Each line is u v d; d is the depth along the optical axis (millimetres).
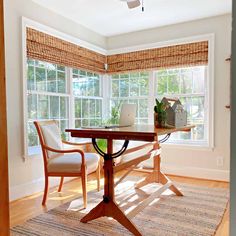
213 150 3424
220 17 3322
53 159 2535
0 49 1001
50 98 3307
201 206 2441
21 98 2754
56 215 2242
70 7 3059
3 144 1016
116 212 1976
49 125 2729
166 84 3838
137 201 2568
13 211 2342
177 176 3615
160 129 2018
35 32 2914
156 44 3779
